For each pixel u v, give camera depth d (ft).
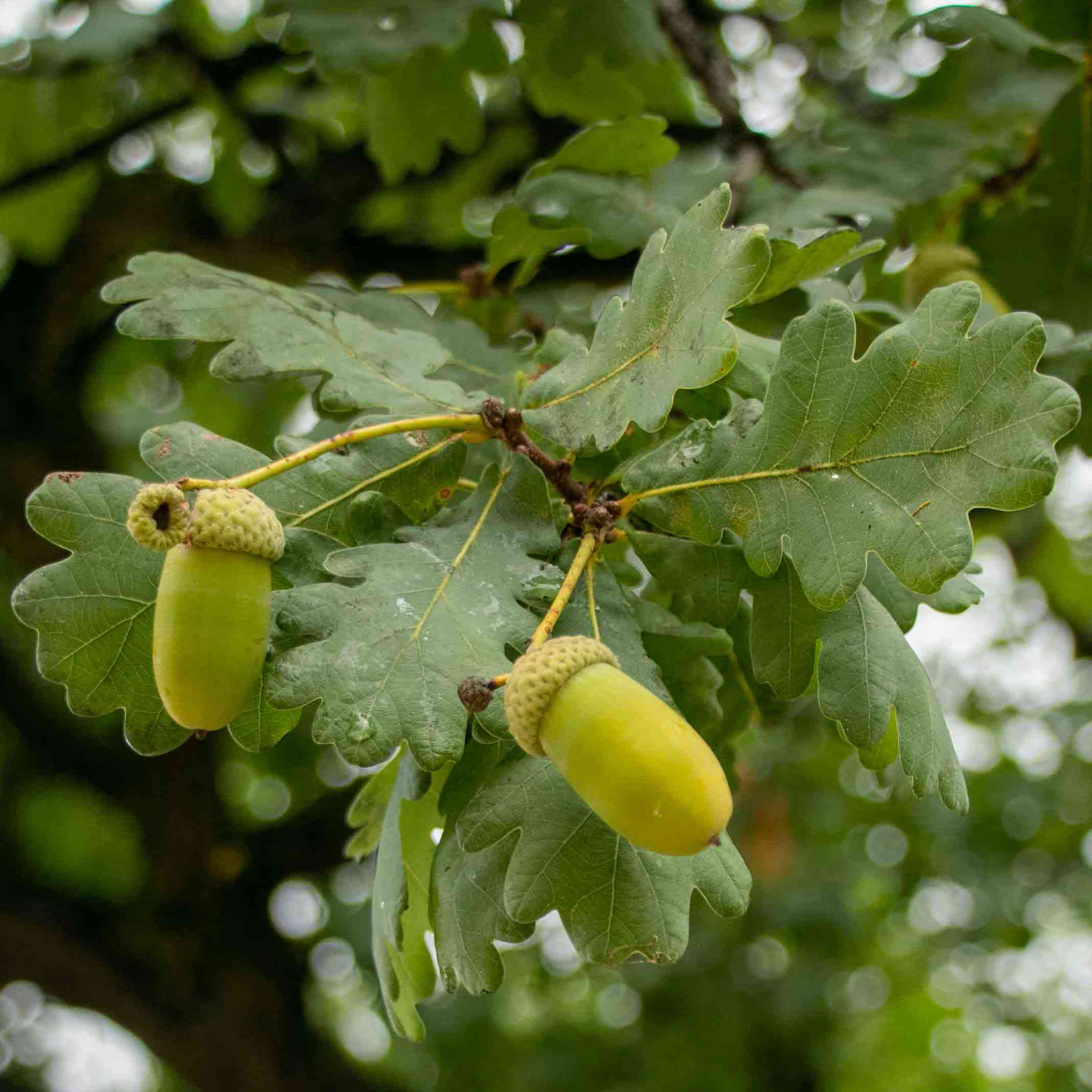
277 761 17.98
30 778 19.27
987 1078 25.96
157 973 17.70
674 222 8.48
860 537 5.24
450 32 10.37
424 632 5.15
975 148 10.49
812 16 15.84
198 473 5.79
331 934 19.12
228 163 14.76
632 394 5.45
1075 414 4.90
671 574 5.92
